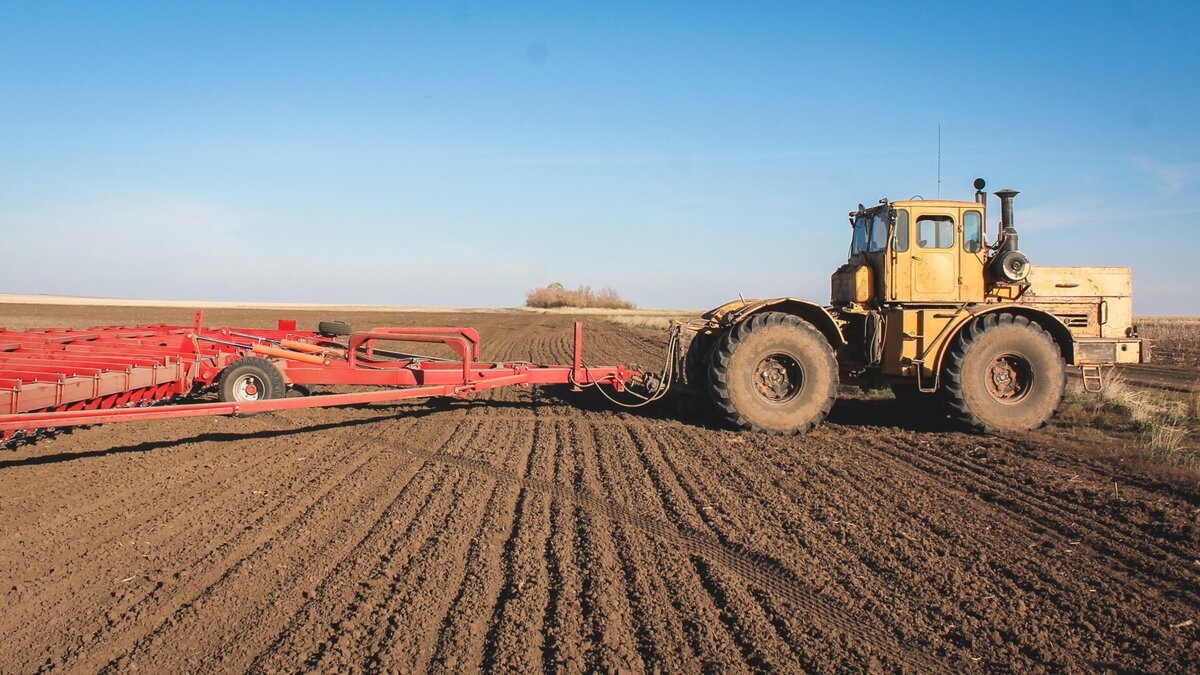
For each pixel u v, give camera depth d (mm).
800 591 4570
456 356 20734
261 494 6566
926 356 9477
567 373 10391
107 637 4004
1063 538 5578
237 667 3688
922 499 6531
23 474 7203
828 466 7742
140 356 9242
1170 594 4629
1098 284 10156
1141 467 7598
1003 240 9766
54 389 7227
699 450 8469
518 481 7031
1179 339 30047
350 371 9922
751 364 9328
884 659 3783
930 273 9672
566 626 4055
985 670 3713
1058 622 4227
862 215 10578
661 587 4590
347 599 4422
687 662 3709
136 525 5734
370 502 6332
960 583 4727
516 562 4961
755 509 6195
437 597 4438
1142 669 3752
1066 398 11742
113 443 8594
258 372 9734
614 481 7051
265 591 4535
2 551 5199
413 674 3590
